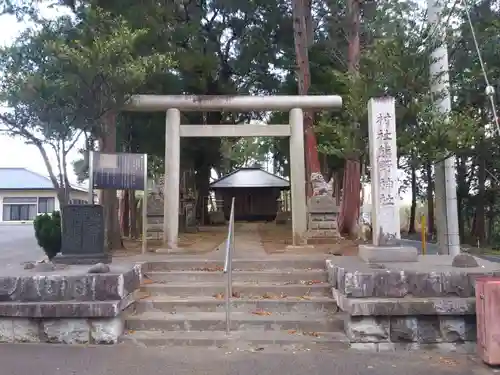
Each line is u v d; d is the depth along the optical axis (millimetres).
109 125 10625
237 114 22656
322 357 5430
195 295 7309
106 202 11688
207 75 15750
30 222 36312
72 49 8070
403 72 8492
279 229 21156
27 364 5168
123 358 5395
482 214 19594
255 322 6348
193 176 23703
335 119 11414
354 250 10523
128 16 10992
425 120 8227
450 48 10477
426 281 5883
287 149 22859
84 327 5965
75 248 7516
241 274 7805
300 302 6812
